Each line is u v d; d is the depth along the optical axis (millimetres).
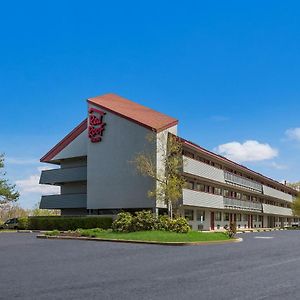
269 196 74250
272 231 59781
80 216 43938
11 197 50188
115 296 9320
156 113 50625
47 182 50750
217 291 9984
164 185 39469
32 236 34969
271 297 9320
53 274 12742
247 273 13117
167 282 11266
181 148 42406
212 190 53625
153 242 25766
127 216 32781
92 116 46125
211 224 53625
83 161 50594
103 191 44312
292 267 14711
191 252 20391
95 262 15906
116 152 44000
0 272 13203
